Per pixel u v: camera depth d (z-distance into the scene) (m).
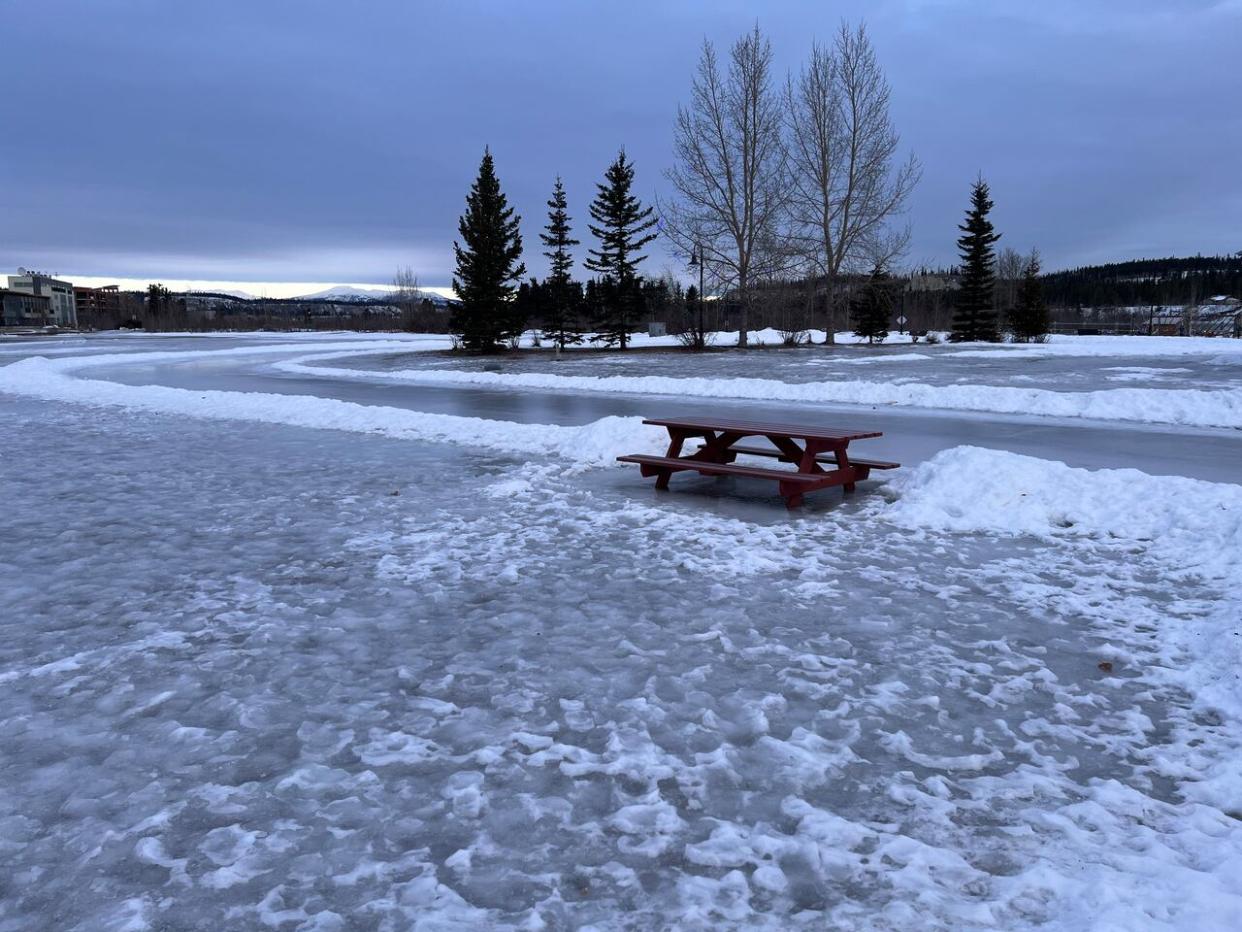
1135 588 5.77
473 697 4.22
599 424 12.20
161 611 5.54
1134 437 13.19
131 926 2.60
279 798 3.32
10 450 12.66
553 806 3.24
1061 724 3.91
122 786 3.43
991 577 6.06
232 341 63.88
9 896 2.75
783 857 2.91
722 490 9.38
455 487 9.56
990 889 2.72
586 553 6.79
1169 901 2.62
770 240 45.72
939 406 17.83
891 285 55.03
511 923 2.59
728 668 4.53
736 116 45.56
